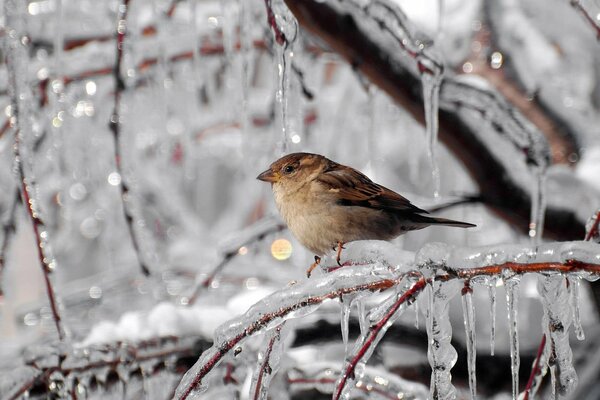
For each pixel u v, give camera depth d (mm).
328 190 8383
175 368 8508
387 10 8531
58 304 7770
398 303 5441
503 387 9773
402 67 9562
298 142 9711
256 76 15883
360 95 14156
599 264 5152
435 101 8648
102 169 13836
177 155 17062
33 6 11906
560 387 5734
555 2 13016
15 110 8039
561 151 11586
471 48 12680
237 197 19281
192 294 11281
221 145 17922
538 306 11555
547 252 5254
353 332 9312
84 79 11445
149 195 17062
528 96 12062
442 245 5516
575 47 13023
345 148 14984
